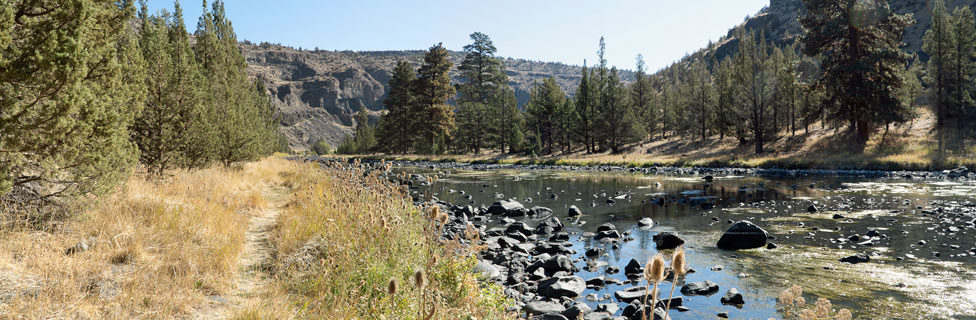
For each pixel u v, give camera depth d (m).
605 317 6.47
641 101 72.75
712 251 10.57
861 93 39.38
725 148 54.56
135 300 4.11
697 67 106.50
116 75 6.84
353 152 101.19
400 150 79.81
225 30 37.72
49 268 4.39
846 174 30.88
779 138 52.31
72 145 5.73
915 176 27.88
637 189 24.95
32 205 5.88
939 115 43.06
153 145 12.12
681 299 7.18
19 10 5.38
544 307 6.86
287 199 13.71
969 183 23.42
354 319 4.35
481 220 16.06
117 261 5.10
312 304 4.78
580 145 74.50
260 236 8.09
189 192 10.22
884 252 9.76
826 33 40.75
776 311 6.68
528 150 66.56
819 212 15.25
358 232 6.18
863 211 15.14
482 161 59.56
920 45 98.12
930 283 7.66
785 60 62.59
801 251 10.13
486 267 8.65
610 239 12.32
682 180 29.97
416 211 7.96
